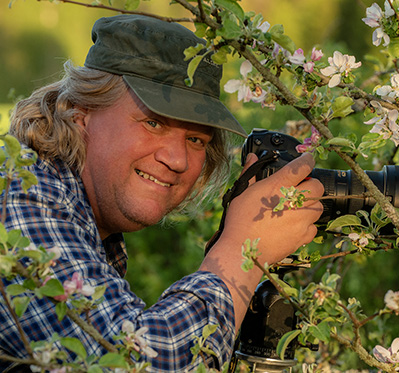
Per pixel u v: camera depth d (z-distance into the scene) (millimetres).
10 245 1277
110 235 2203
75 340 1275
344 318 1519
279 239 1833
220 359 1596
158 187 1908
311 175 1947
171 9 11797
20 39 14883
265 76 1518
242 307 1738
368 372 2514
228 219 1868
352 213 1947
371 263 4270
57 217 1707
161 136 1870
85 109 1956
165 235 5547
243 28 1453
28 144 1912
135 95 1865
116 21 1920
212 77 1938
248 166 1940
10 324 1562
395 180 1933
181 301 1638
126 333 1359
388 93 1693
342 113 1583
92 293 1315
